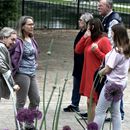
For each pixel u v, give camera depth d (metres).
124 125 10.75
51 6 30.33
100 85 8.88
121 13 31.09
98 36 9.66
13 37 9.11
